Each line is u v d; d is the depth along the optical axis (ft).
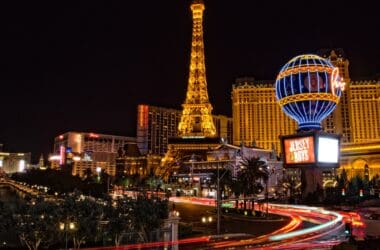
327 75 433.48
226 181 355.97
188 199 498.28
